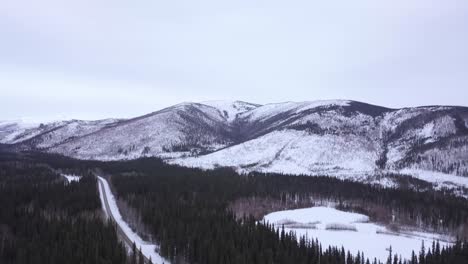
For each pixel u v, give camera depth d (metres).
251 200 129.25
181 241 76.56
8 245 73.31
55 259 66.88
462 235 106.69
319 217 117.00
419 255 80.12
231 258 68.44
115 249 69.31
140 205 104.00
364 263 75.25
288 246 75.69
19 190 119.38
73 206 104.06
